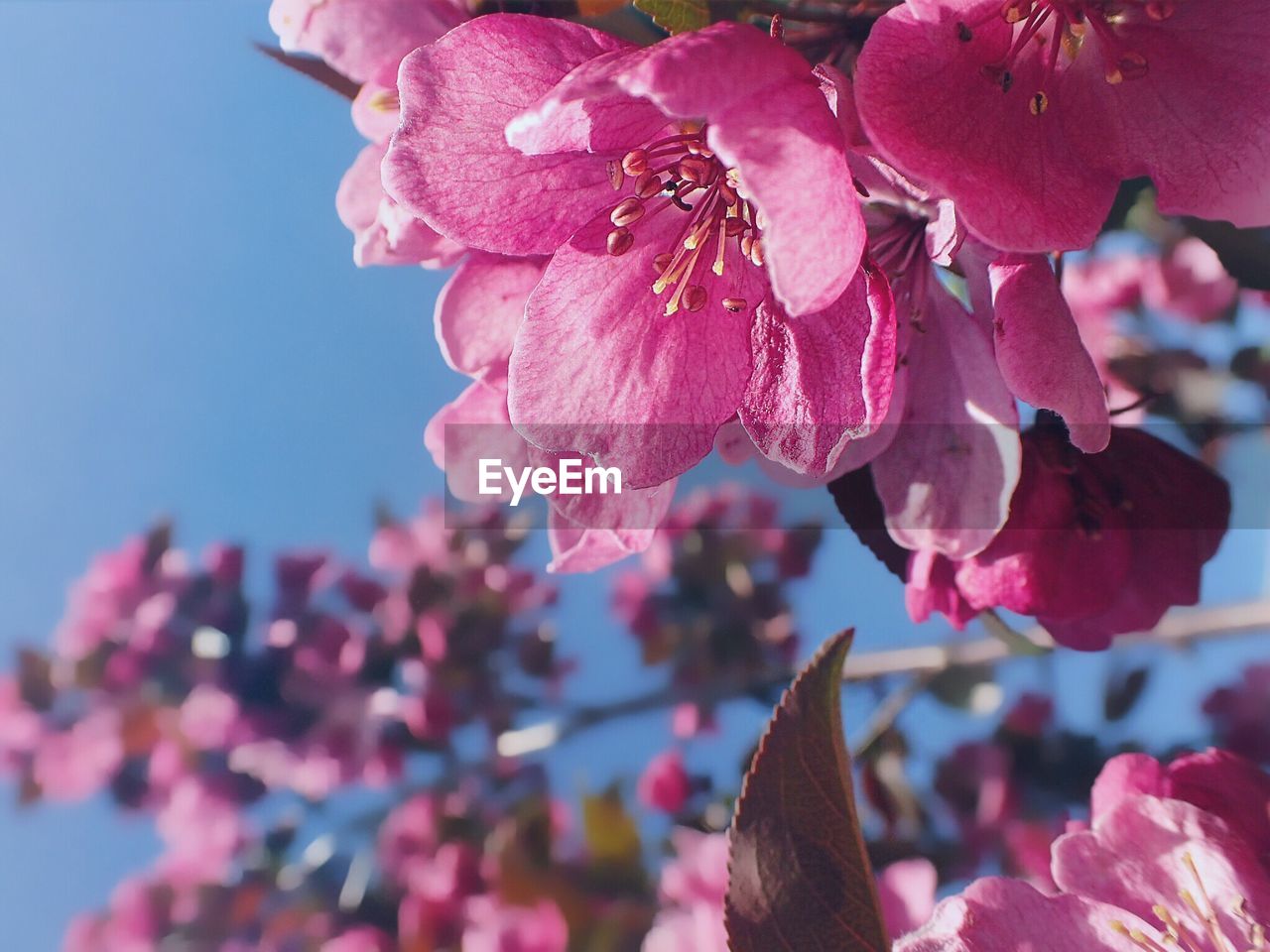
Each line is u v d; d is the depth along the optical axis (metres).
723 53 0.10
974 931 0.12
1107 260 0.24
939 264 0.11
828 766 0.11
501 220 0.11
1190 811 0.13
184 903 0.36
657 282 0.11
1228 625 0.22
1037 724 0.26
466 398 0.13
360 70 0.13
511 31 0.11
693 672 0.32
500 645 0.35
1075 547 0.13
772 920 0.11
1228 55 0.11
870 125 0.10
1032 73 0.11
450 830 0.33
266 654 0.37
